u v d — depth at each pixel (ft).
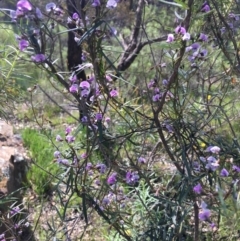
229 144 1.23
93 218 1.81
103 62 1.07
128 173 1.23
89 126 1.20
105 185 1.25
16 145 2.63
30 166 2.42
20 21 0.97
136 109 1.17
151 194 1.28
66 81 1.16
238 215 1.27
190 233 1.44
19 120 3.17
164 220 1.23
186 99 1.21
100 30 0.99
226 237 1.49
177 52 1.07
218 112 1.44
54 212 1.93
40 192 2.13
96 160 1.38
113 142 1.28
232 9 1.32
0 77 1.22
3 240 1.42
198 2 1.01
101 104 1.30
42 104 3.30
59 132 3.05
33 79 1.26
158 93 1.18
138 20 2.56
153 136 1.33
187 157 1.17
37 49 0.99
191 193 1.14
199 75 1.35
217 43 1.31
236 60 1.31
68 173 1.25
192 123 1.27
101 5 0.97
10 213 1.64
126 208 1.51
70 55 3.35
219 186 1.02
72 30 0.99
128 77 2.38
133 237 1.34
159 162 1.68
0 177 2.10
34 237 1.80
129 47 3.63
